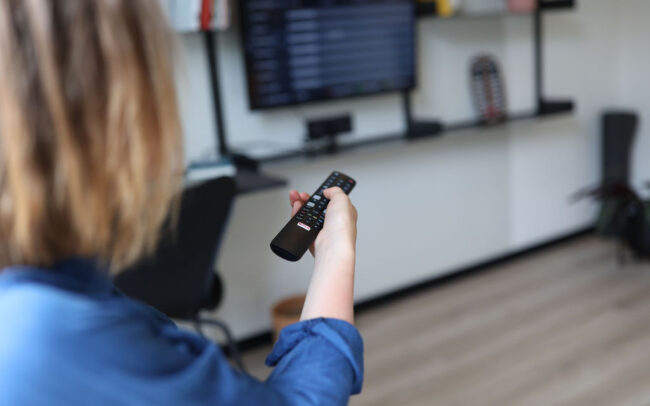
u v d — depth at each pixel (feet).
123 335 1.05
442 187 9.95
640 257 10.44
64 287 1.09
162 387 1.06
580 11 11.17
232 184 5.50
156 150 1.09
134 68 1.03
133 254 1.21
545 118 10.17
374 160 9.13
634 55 11.75
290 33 7.77
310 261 8.71
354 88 8.48
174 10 6.49
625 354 7.43
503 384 6.99
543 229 11.50
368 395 7.01
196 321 6.33
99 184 1.04
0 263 1.08
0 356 0.99
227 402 1.13
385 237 9.45
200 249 5.49
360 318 9.09
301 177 8.48
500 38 10.21
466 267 10.48
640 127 11.88
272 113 8.22
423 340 8.23
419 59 9.37
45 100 0.98
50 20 0.97
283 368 1.34
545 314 8.73
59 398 1.00
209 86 7.64
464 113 10.05
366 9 8.32
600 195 10.58
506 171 10.71
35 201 1.00
